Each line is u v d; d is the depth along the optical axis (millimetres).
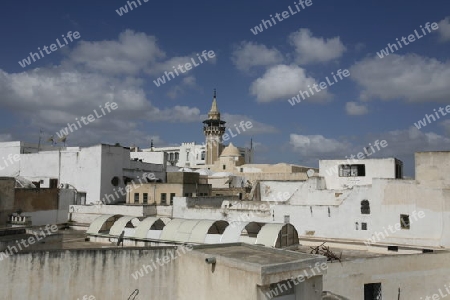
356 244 37125
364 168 44938
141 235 33438
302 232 39781
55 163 56312
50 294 20812
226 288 18406
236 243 23172
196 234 31938
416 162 35500
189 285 21531
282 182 54219
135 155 82625
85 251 21734
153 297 22641
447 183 34000
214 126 133375
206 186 58125
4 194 40688
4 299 19797
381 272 30609
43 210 45406
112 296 22016
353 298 29703
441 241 33375
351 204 38125
